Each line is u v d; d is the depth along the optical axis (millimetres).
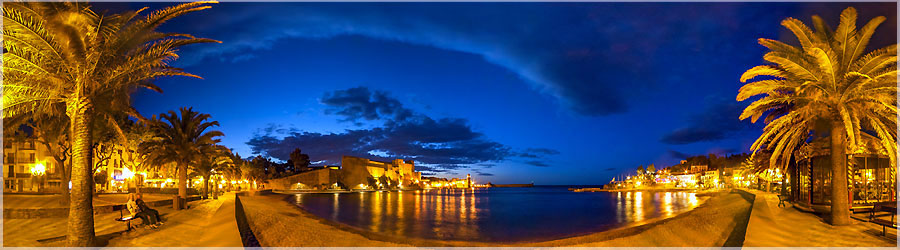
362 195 103312
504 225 32375
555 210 52031
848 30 15000
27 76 11992
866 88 15328
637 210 50031
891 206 16281
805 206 22484
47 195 33281
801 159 22859
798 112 16984
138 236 14000
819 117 16734
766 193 52344
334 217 38156
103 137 29016
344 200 75688
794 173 26172
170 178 60906
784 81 16656
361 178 129500
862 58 15094
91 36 11750
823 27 15664
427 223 33406
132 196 16078
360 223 32781
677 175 153125
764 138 18766
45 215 18234
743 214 25391
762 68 16703
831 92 15695
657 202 68875
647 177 163750
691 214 34750
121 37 12328
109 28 12125
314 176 117062
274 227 22031
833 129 16562
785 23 15734
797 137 19594
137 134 33312
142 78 13656
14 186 57531
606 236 21188
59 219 17734
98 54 11922
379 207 54969
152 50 12938
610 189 166625
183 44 13398
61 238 13039
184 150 32250
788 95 16828
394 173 154125
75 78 11977
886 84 15070
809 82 14984
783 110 20500
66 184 23125
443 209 52781
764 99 17094
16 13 10695
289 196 91375
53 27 10727
